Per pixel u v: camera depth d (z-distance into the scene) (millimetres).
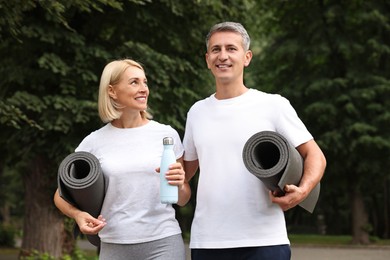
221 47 3488
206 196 3500
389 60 21219
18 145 11211
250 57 3637
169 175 3383
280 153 3096
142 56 10672
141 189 3570
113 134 3672
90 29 10945
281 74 22016
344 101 20078
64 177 3367
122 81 3586
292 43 20906
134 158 3580
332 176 21297
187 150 3730
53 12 7258
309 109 19922
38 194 11555
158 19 11102
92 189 3383
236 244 3416
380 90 19844
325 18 20469
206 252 3516
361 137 19375
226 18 12164
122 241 3568
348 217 31125
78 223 3443
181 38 11648
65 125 10070
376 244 21266
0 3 6922
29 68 10500
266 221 3420
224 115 3506
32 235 11586
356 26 20641
